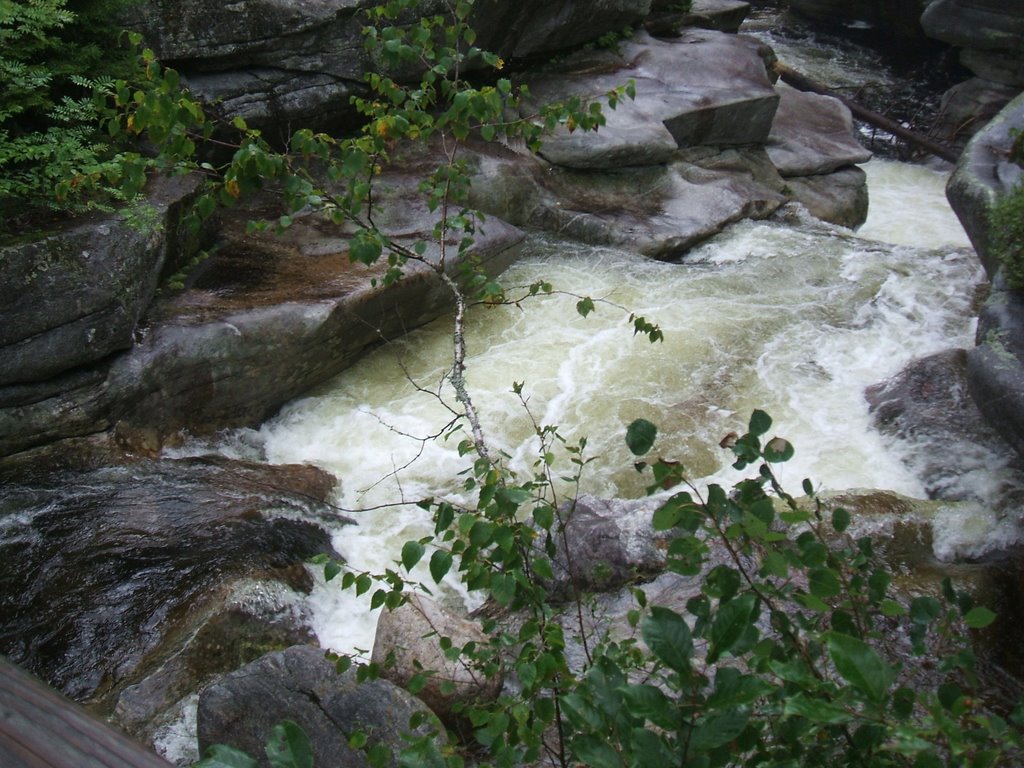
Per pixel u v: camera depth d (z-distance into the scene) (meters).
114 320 6.52
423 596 5.48
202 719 4.26
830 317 8.80
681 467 2.43
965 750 1.59
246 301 7.31
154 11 8.19
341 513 6.55
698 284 9.23
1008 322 6.63
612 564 5.60
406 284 7.88
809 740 2.02
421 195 9.12
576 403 7.61
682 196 10.56
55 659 5.09
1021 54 14.47
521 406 7.54
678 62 11.93
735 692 1.53
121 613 5.31
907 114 15.80
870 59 17.80
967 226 7.84
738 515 2.39
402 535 6.39
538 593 2.84
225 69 8.83
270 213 8.68
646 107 11.01
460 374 3.84
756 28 19.30
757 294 9.16
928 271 9.57
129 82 7.66
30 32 7.05
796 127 12.91
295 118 9.16
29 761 1.18
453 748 2.70
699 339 8.38
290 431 7.36
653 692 1.58
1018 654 5.10
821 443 7.31
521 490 2.77
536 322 8.58
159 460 6.50
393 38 3.99
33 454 6.28
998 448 6.99
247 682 4.32
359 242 3.84
